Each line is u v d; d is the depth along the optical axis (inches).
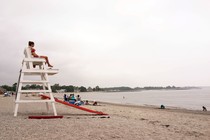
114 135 258.2
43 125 304.3
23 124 308.3
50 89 408.8
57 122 336.2
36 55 409.4
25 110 598.2
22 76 396.5
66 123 329.4
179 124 454.6
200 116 768.3
